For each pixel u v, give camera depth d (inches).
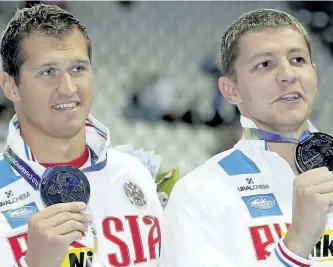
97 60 442.0
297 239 150.7
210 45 466.6
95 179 170.2
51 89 155.5
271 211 165.0
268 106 166.7
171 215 163.9
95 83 427.8
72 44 157.6
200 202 161.6
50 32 156.8
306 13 464.1
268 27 171.5
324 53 464.4
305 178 151.9
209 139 410.0
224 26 479.8
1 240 155.5
